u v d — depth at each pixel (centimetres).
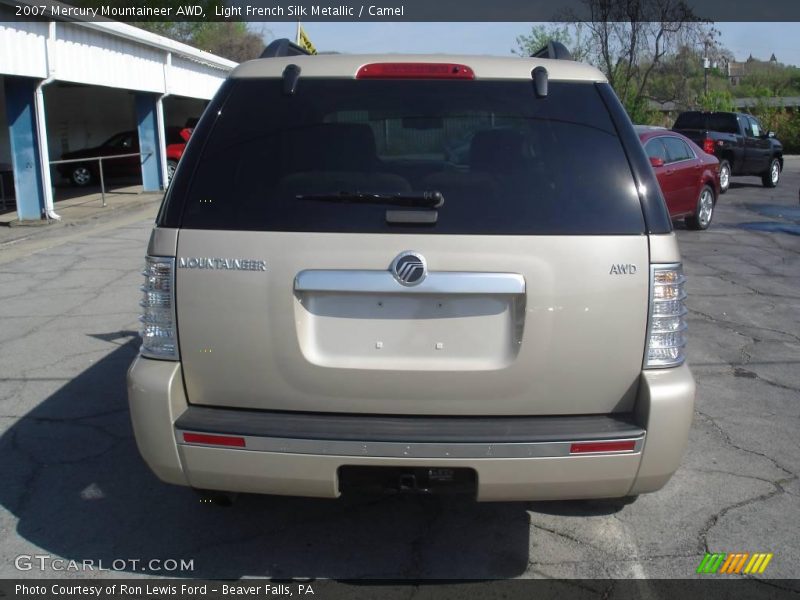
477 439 271
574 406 284
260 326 278
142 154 1903
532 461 273
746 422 478
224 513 372
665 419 277
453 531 358
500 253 274
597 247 276
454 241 274
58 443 446
